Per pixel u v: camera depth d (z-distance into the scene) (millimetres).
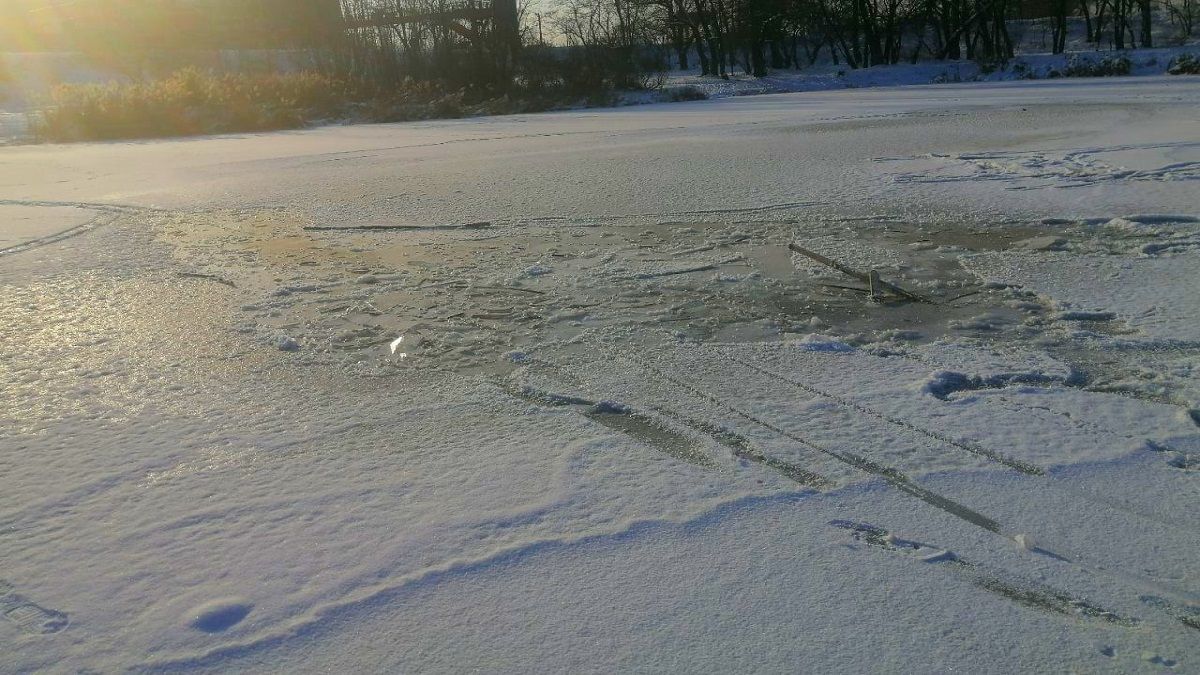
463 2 42656
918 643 3289
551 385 5781
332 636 3402
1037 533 3965
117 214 12359
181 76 33125
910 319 6859
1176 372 5629
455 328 6977
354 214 11727
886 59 58188
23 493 4523
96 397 5746
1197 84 30391
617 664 3217
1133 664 3176
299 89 34844
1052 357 5965
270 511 4293
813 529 4027
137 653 3336
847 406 5305
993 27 57625
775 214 10617
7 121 32531
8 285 8477
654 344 6488
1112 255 8242
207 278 8633
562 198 12234
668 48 66000
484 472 4625
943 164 13586
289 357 6414
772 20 55344
